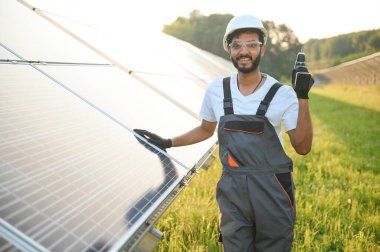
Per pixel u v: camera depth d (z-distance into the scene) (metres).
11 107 1.81
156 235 1.82
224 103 2.28
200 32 37.00
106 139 2.09
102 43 4.39
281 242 2.25
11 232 1.14
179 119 3.38
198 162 2.78
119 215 1.54
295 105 2.22
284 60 36.75
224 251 2.39
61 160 1.64
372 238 3.89
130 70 3.76
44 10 4.36
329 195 4.93
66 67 2.82
